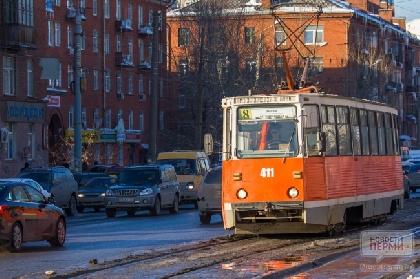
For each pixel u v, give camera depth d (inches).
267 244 1142.3
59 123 3494.1
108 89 3946.9
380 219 1498.5
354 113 1344.7
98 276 832.9
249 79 3383.4
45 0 3299.7
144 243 1217.4
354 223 1466.5
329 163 1219.9
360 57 4143.7
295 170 1159.6
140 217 1900.8
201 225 1589.6
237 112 1192.2
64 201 2020.2
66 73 3577.8
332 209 1219.9
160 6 4397.1
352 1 5408.5
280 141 1171.9
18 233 1101.7
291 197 1156.5
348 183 1289.4
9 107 2861.7
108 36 3939.5
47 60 2780.5
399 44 5462.6
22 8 2881.4
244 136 1184.2
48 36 3410.4
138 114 4224.9
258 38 3956.7
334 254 997.8
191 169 2263.8
